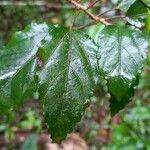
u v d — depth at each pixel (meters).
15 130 0.67
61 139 0.15
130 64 0.15
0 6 0.79
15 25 0.79
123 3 0.18
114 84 0.15
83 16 0.43
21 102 0.15
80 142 0.67
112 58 0.15
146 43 0.15
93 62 0.15
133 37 0.15
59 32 0.16
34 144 0.58
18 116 0.67
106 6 0.44
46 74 0.15
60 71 0.15
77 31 0.16
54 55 0.15
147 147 0.63
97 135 0.69
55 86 0.15
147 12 0.18
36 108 0.67
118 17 0.18
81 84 0.15
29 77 0.15
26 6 0.78
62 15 0.73
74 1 0.18
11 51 0.16
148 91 0.73
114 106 0.18
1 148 0.66
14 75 0.15
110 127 0.69
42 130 0.66
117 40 0.15
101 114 0.68
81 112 0.15
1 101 0.15
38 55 0.15
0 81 0.15
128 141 0.64
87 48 0.15
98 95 0.51
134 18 0.18
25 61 0.16
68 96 0.15
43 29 0.16
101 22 0.17
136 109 0.69
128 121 0.68
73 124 0.15
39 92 0.15
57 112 0.15
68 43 0.15
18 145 0.66
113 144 0.64
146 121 0.70
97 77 0.15
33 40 0.16
